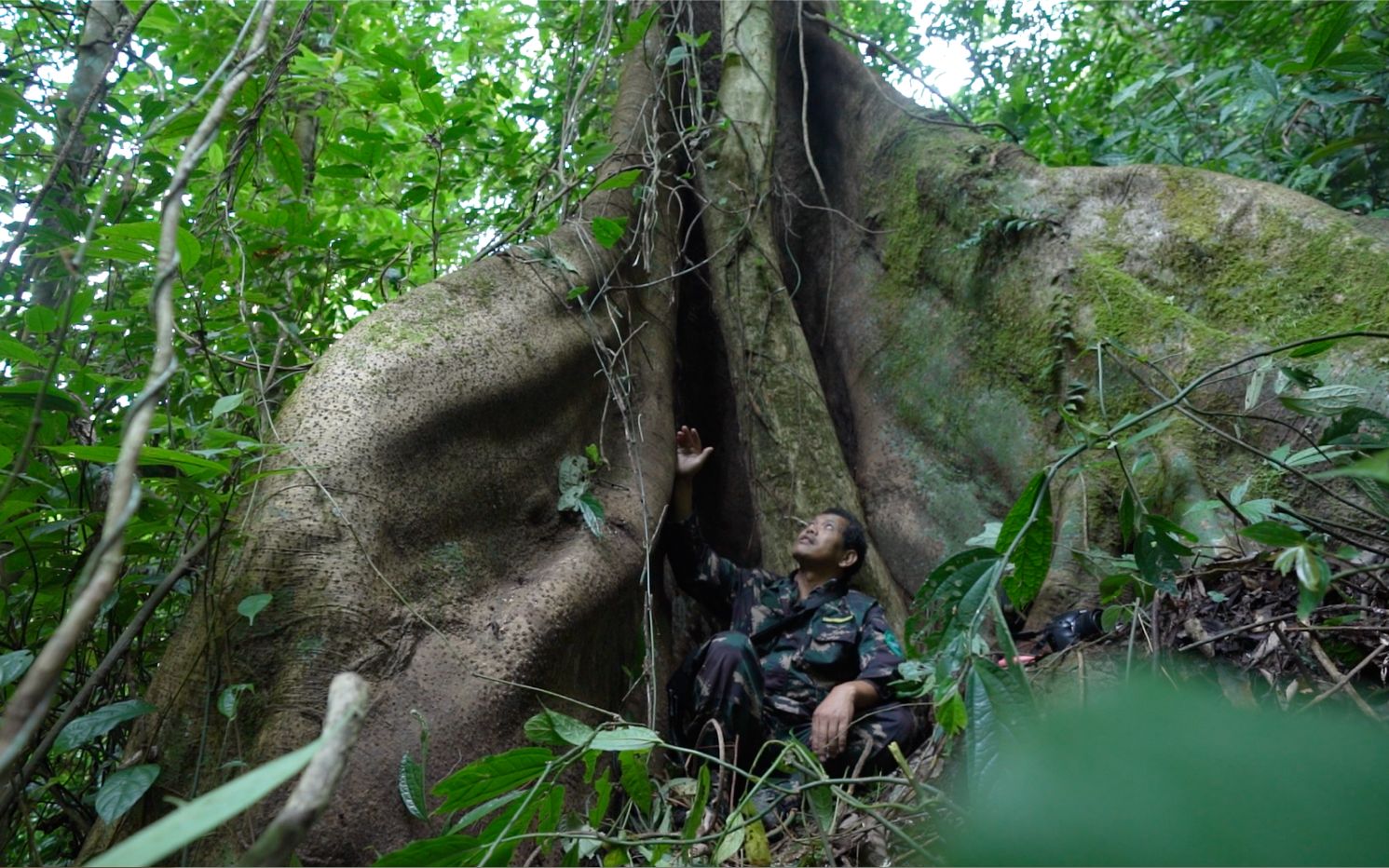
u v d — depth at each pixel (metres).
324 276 4.18
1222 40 5.80
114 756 2.56
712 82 5.67
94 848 2.16
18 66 3.41
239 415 3.16
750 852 2.02
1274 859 0.28
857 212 5.24
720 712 3.22
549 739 1.79
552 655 2.71
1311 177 4.33
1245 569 2.51
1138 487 3.49
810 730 3.39
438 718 2.38
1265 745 0.30
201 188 3.64
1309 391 2.21
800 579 3.94
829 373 5.15
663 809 2.78
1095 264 4.07
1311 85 4.39
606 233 3.35
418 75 3.67
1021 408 4.13
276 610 2.32
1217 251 3.88
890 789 2.52
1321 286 3.56
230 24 4.29
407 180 4.48
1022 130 5.40
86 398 2.58
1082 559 2.58
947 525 4.27
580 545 3.12
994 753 1.35
